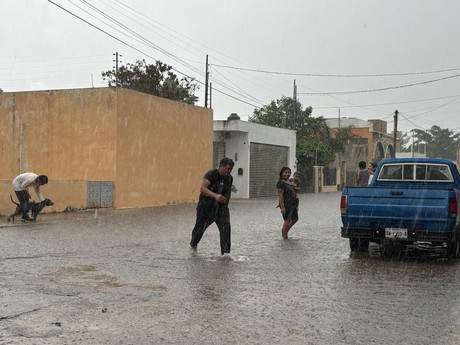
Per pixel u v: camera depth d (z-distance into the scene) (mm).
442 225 9773
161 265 9109
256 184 34156
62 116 23125
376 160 62188
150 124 24250
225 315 6051
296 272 8711
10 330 5398
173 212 20656
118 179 22312
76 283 7594
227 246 10281
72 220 16672
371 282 8000
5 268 8656
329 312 6238
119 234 13297
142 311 6156
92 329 5469
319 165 46156
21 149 24062
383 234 10148
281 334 5391
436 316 6117
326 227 15938
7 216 17500
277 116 52406
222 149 33156
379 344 5113
